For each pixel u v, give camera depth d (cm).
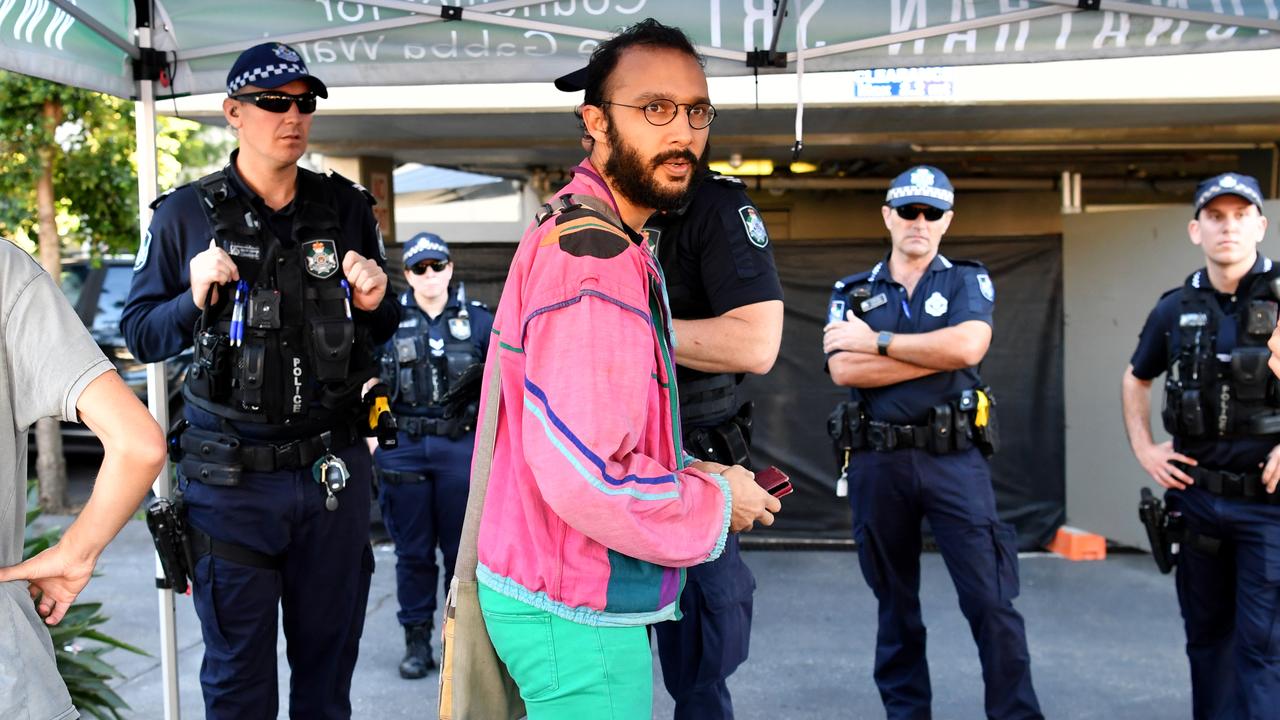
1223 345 350
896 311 394
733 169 886
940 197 388
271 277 282
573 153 780
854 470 395
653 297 184
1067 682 462
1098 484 673
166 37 334
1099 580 616
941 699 446
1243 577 348
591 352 168
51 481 798
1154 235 636
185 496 287
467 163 873
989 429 377
